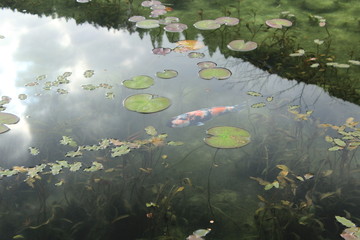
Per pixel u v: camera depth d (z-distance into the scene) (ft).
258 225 6.77
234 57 12.53
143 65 12.16
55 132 9.10
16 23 15.52
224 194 7.49
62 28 15.05
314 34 13.46
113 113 9.78
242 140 8.36
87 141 8.79
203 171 8.07
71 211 7.12
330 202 7.09
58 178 7.87
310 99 10.12
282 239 6.42
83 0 17.49
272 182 7.63
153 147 8.34
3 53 13.01
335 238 6.41
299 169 7.86
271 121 9.20
